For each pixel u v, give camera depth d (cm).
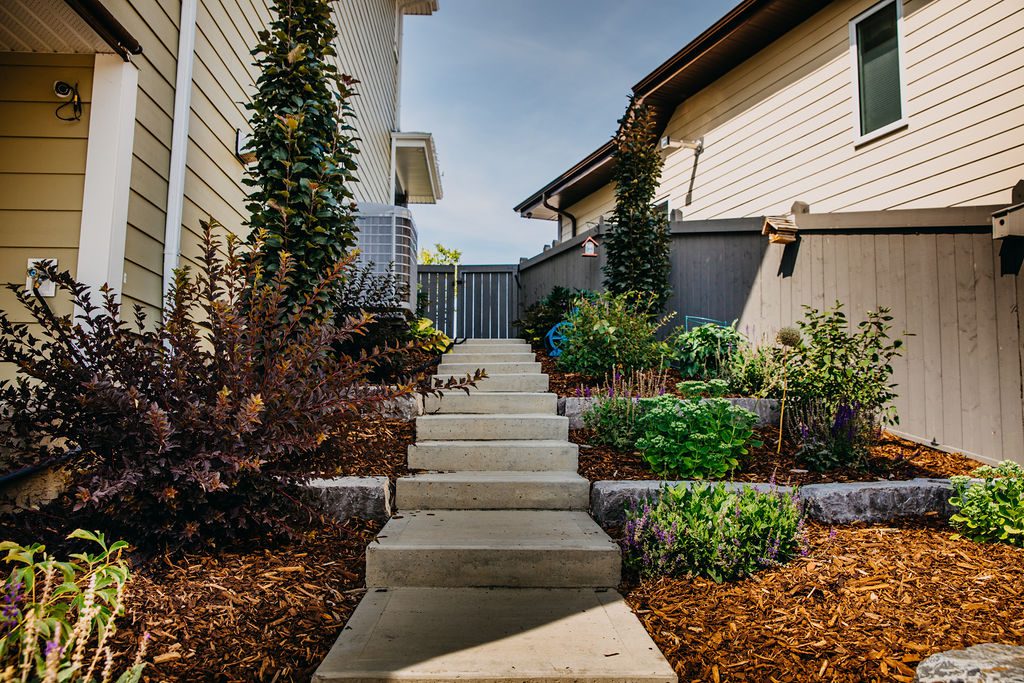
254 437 270
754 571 278
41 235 339
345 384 296
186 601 236
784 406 468
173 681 191
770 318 629
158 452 241
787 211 766
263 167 414
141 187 371
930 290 459
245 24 526
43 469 301
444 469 398
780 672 205
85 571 213
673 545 275
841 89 693
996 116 533
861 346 507
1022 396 387
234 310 302
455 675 197
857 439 405
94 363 269
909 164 609
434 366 606
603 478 382
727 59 848
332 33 437
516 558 278
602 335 580
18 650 173
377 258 726
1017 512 299
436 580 276
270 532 300
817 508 338
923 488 350
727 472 386
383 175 1130
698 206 941
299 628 230
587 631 230
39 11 306
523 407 494
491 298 1093
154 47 383
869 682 199
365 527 320
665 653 218
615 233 743
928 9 597
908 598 252
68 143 344
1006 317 400
